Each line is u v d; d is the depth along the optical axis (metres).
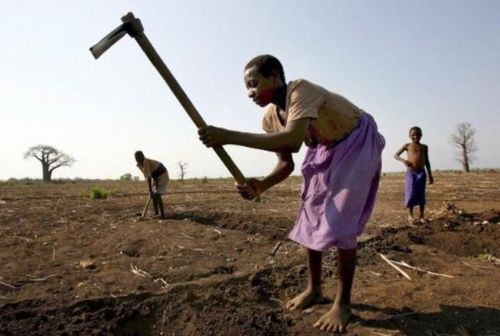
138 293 3.98
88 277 4.62
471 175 26.28
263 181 3.45
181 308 3.71
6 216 9.18
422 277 4.47
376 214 8.69
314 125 3.17
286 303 3.84
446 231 6.41
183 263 5.12
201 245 5.96
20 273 4.79
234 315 3.50
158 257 5.42
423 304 3.71
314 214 3.29
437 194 13.09
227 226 7.50
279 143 2.87
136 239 6.36
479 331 3.27
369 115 3.37
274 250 5.58
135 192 16.86
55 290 4.22
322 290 4.05
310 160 3.36
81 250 5.92
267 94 3.06
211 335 3.34
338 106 3.11
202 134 2.88
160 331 3.56
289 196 13.41
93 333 3.38
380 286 4.18
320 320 3.30
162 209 8.57
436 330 3.27
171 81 2.86
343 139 3.21
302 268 4.62
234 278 4.29
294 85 2.99
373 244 5.59
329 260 4.91
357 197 3.13
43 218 8.84
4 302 3.94
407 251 5.41
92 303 3.82
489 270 4.70
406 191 7.66
